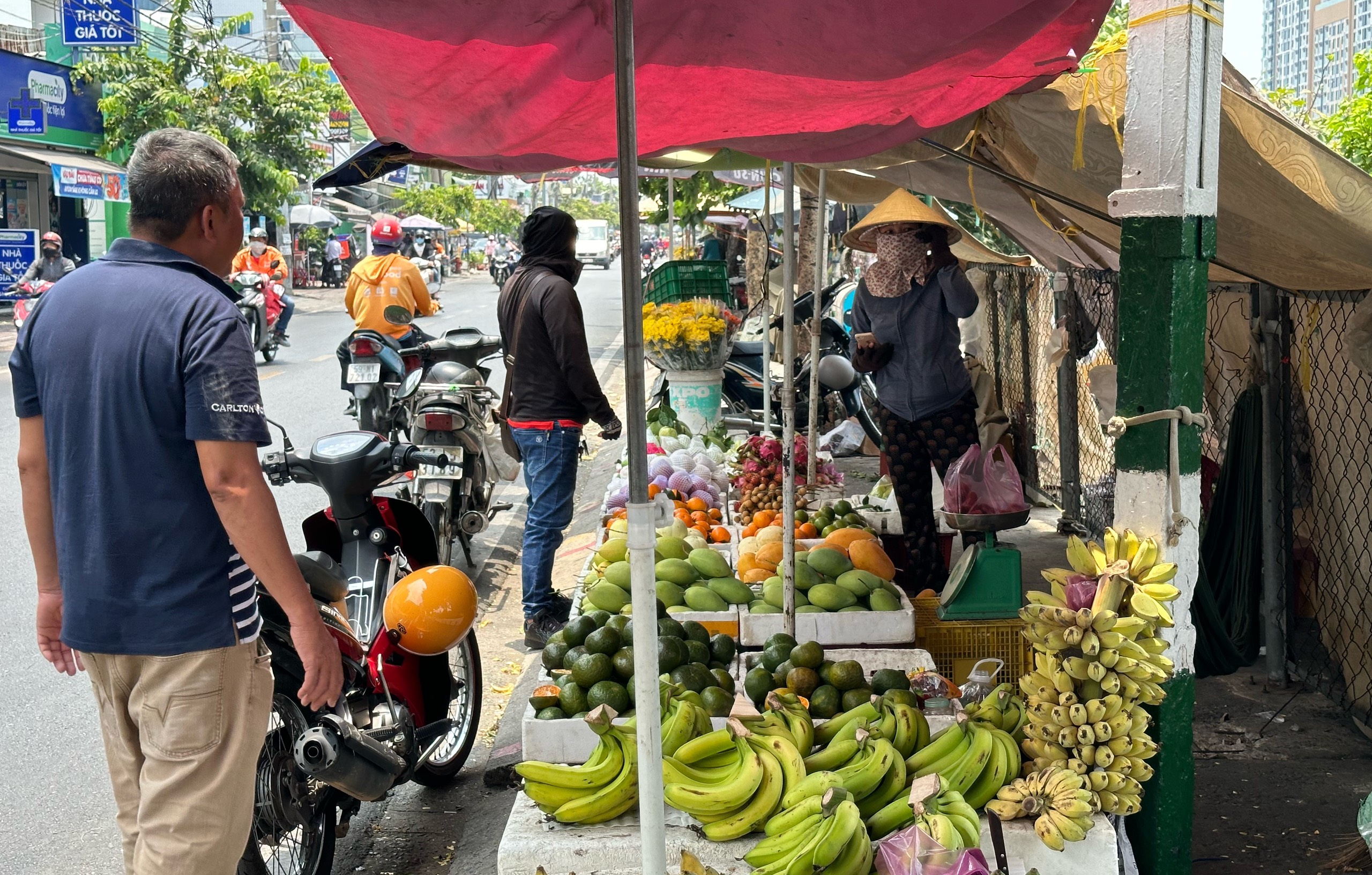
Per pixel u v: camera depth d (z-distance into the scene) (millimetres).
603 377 15695
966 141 3770
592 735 3252
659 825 2346
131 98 24641
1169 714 2973
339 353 8695
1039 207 4855
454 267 51688
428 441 6379
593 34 2760
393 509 4148
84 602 2455
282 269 17078
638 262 2152
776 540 4973
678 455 6852
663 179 16844
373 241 8703
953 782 2930
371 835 4008
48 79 23781
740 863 2904
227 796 2516
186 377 2391
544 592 5680
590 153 4023
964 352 10008
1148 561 2896
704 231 25125
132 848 2623
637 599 2270
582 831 3014
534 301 5398
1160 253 2875
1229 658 4652
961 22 2609
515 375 5535
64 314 2469
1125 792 2898
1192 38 2783
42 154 23078
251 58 26703
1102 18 2953
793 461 4070
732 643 3893
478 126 3516
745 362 10734
